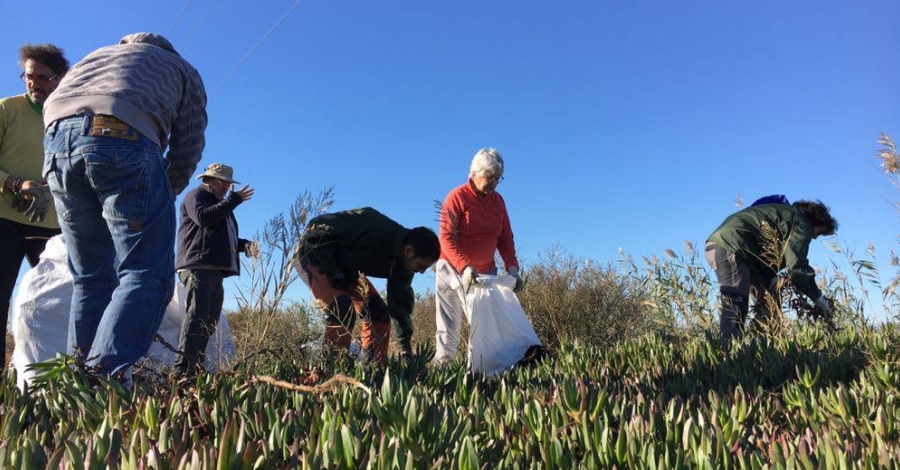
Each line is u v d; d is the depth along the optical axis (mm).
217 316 4504
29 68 4164
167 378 2443
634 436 1615
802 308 5059
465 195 5504
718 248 5652
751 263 5625
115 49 3115
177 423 1683
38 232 4379
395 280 5316
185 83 3283
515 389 2344
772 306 4934
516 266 5789
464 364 3346
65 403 2090
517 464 1543
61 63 4270
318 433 1682
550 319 7211
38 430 1844
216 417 1844
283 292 3465
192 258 4406
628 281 7453
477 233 5539
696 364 3275
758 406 2197
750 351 3576
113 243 3215
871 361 3100
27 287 3840
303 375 2729
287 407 2113
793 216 5445
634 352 3924
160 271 2865
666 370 3234
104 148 2822
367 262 5129
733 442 1759
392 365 3289
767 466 1478
